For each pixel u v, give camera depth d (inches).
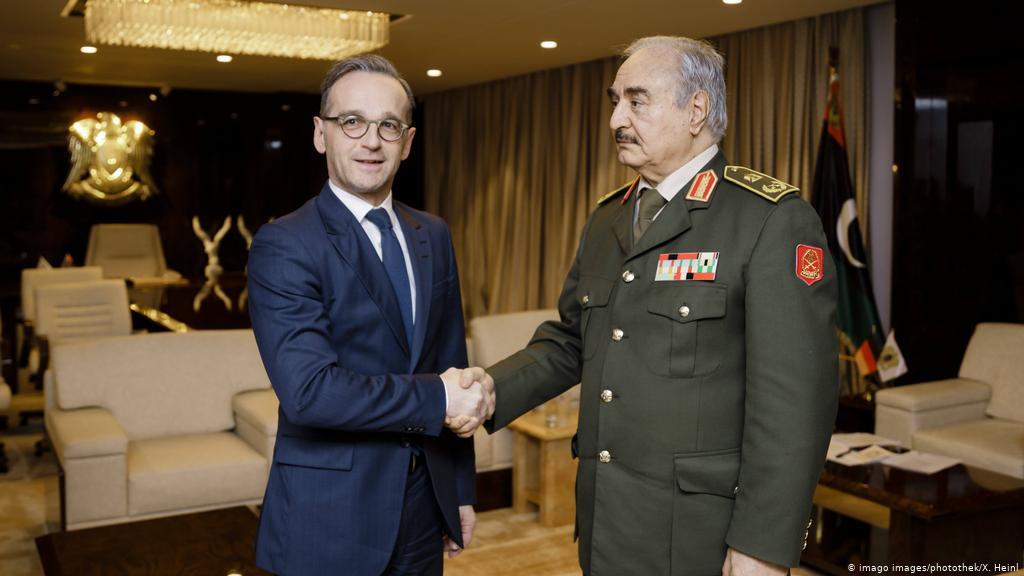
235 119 387.9
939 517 122.6
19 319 282.0
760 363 61.4
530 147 321.1
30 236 363.6
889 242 210.4
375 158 68.1
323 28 215.2
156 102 376.2
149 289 297.0
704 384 64.4
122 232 345.1
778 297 61.7
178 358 163.8
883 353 187.3
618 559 67.2
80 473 135.7
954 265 193.3
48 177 363.9
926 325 196.1
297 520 68.8
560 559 141.5
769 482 60.6
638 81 65.9
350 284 68.3
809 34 217.8
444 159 375.2
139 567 105.4
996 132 184.4
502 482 167.6
